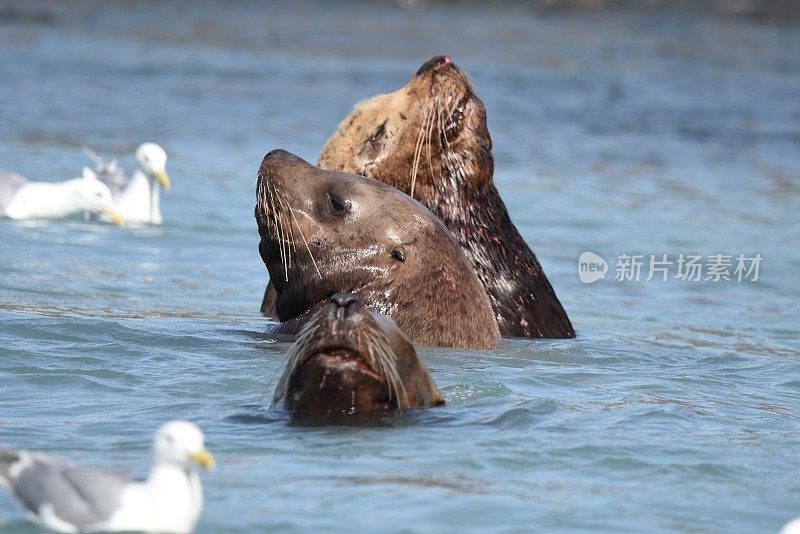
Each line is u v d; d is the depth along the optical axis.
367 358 28.81
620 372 37.62
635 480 26.08
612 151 99.31
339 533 22.19
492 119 111.31
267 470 25.59
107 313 43.38
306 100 118.25
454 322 38.88
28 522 21.59
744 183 89.06
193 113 106.81
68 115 101.06
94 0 185.75
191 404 31.02
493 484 25.34
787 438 30.02
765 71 152.25
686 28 190.75
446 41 171.88
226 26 175.75
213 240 63.72
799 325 50.84
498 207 44.16
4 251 56.69
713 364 40.22
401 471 25.86
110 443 27.25
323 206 38.97
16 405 30.66
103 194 66.00
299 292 39.28
